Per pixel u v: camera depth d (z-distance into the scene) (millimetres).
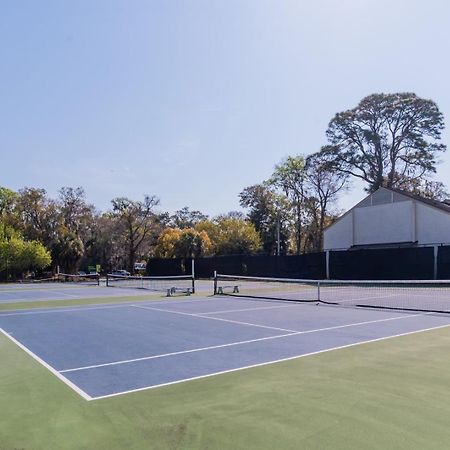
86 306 16734
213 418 4359
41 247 45812
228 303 17094
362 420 4223
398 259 29578
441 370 6125
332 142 47656
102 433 4035
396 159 46000
